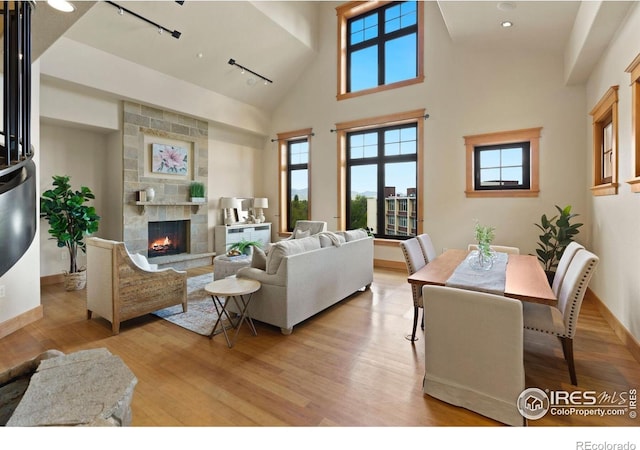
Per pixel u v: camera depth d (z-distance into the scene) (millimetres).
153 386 2090
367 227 6367
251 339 2822
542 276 2363
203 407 1872
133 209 5156
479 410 1796
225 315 3402
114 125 4914
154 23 4508
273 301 2930
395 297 4051
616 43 2982
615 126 2967
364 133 6355
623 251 2770
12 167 1483
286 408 1865
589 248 4051
